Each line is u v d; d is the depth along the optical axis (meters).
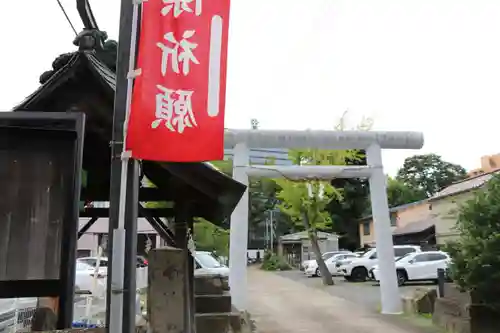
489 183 10.75
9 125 4.09
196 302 9.70
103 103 4.96
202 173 4.92
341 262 28.42
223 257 32.44
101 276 16.06
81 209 6.44
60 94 4.90
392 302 13.94
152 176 5.97
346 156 21.38
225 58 4.20
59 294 3.92
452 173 55.53
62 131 4.12
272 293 20.59
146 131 3.96
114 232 3.92
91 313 10.80
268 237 57.75
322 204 24.45
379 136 14.17
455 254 10.49
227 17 4.29
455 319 10.72
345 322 12.55
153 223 7.28
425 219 30.86
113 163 4.06
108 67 5.70
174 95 4.05
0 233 3.94
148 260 5.34
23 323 8.21
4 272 3.89
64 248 3.98
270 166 14.18
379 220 14.22
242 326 9.56
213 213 6.60
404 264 21.64
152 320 5.17
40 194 4.04
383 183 14.29
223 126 4.07
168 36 4.14
